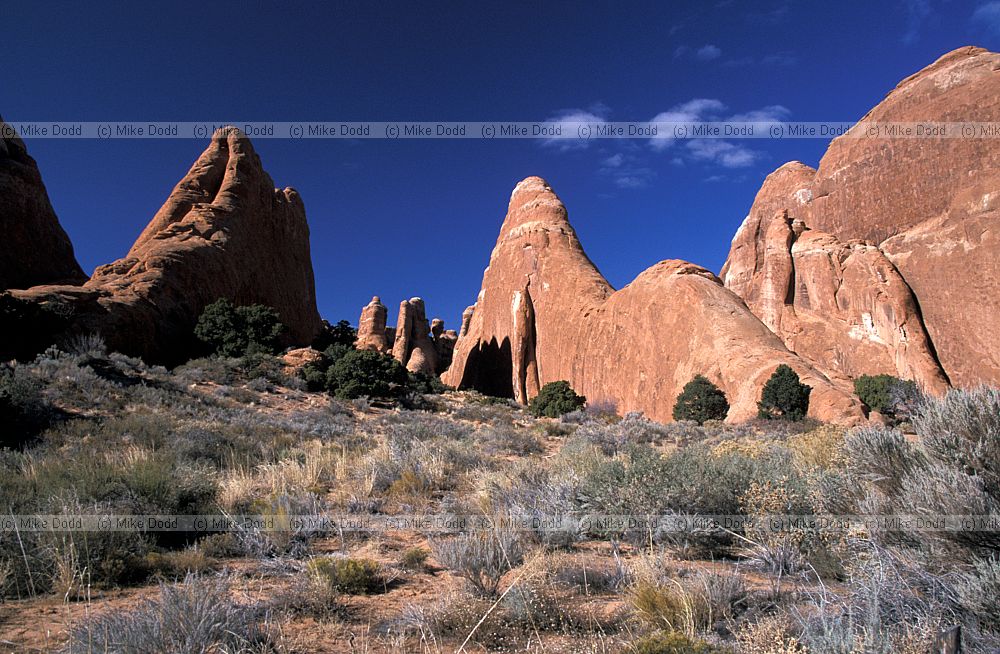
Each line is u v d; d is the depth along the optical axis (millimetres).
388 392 37188
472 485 10383
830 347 67875
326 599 4867
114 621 3854
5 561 5367
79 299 38812
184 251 51125
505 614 4426
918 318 63250
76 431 16656
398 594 5355
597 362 67125
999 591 3326
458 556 5258
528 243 86000
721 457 8219
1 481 7297
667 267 63500
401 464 11641
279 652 3840
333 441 18031
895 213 73375
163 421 18266
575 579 5387
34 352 31688
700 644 3410
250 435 18188
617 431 25359
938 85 73125
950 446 4480
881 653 2924
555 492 8203
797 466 7547
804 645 3064
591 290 76000
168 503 7422
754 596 4465
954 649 2754
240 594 5082
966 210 63781
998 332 57344
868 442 5117
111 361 28859
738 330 50281
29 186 51344
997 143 63875
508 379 80500
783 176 92062
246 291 59781
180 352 44594
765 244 81750
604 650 3662
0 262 46344
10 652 3789
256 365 36844
